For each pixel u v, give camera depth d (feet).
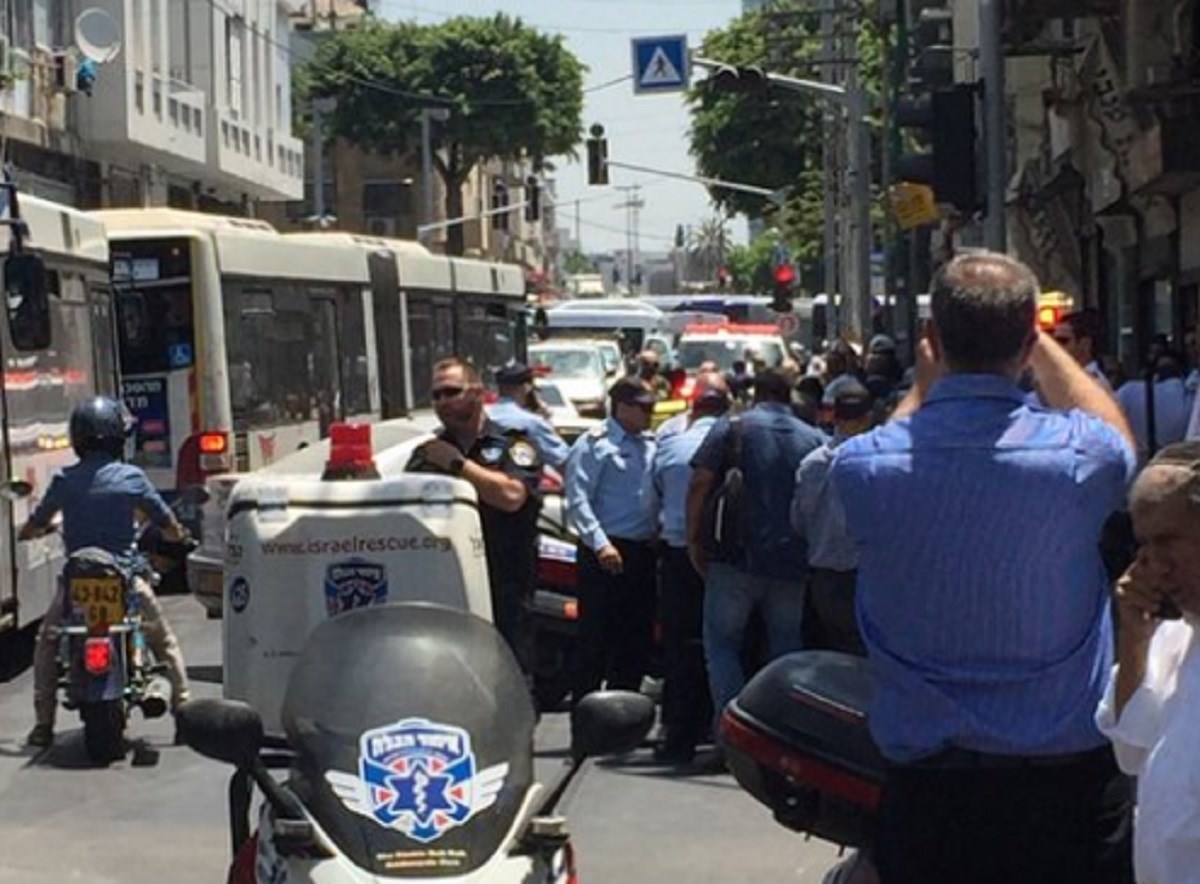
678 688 38.93
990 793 16.20
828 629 35.50
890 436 16.40
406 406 87.15
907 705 16.26
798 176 231.50
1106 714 14.93
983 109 45.93
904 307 101.24
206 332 68.54
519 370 50.39
